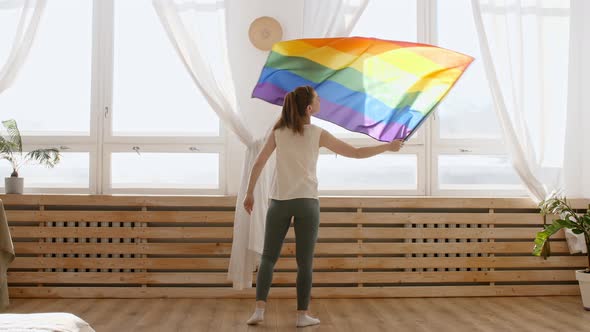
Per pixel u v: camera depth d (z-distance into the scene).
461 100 4.85
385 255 4.55
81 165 4.71
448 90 3.57
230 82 4.43
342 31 4.43
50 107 4.72
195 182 4.71
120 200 4.38
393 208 4.54
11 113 4.69
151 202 4.38
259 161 3.48
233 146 4.59
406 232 4.47
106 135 4.68
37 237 4.35
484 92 4.86
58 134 4.69
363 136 4.75
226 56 4.43
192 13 4.42
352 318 3.75
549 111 4.64
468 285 4.53
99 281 4.36
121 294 4.36
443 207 4.49
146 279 4.37
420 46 3.56
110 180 4.68
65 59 4.73
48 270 4.37
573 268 4.57
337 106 3.74
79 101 4.74
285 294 4.36
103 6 4.72
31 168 4.69
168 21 4.41
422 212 4.56
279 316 3.79
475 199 4.51
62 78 4.73
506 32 4.59
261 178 4.28
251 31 4.55
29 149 4.67
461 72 3.55
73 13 4.75
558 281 4.59
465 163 4.83
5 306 3.84
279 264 4.39
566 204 4.41
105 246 4.36
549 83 4.65
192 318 3.72
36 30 4.50
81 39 4.75
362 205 4.45
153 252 4.38
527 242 4.53
